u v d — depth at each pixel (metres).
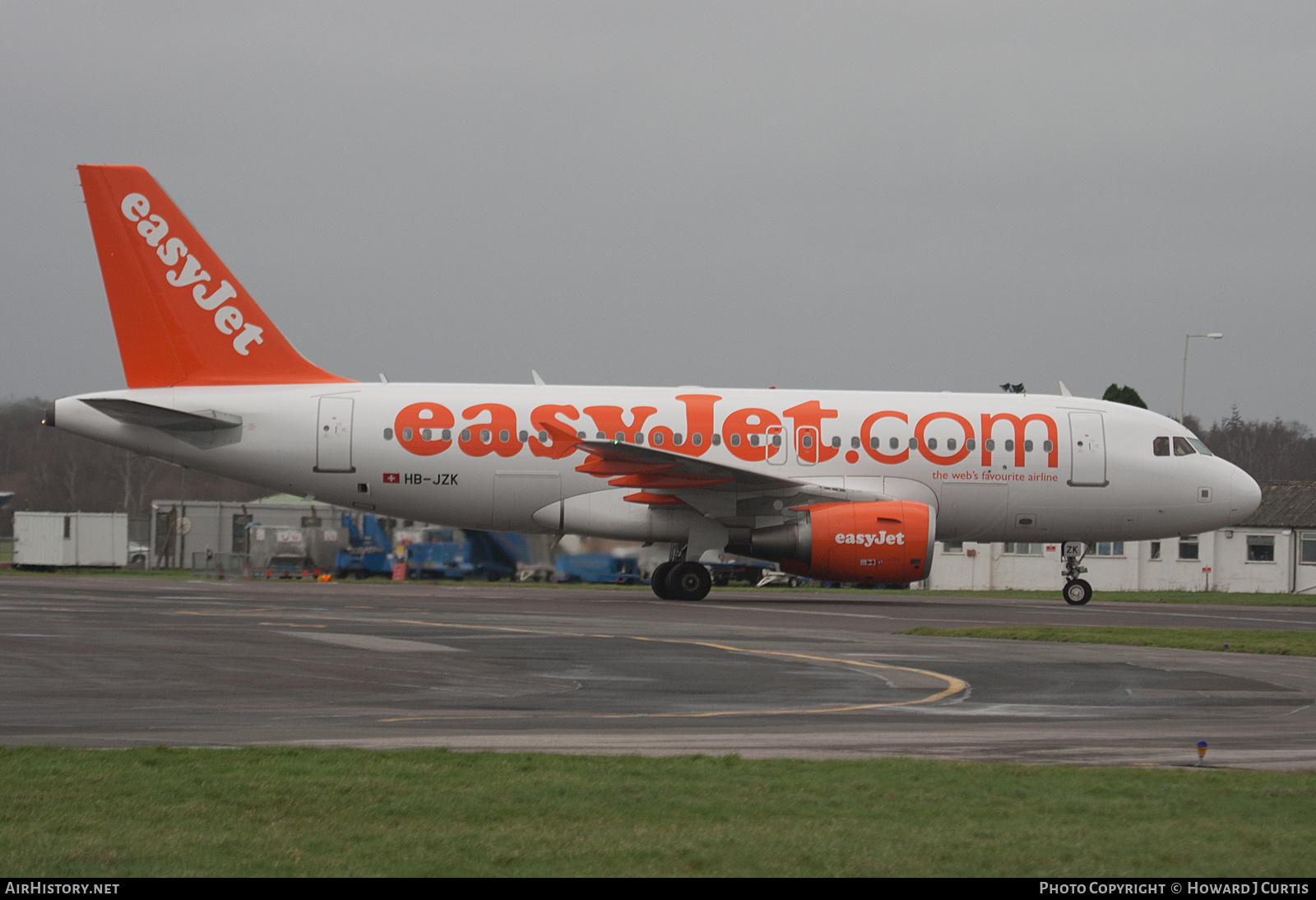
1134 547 169.12
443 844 21.44
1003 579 166.62
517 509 89.81
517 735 33.09
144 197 88.56
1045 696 42.78
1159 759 31.00
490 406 89.69
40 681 42.09
